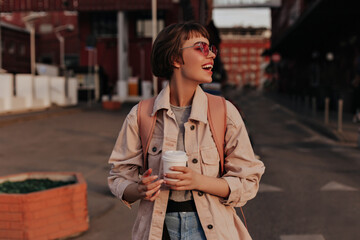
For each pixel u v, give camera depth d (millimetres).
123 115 23297
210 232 1718
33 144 12078
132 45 43562
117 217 5078
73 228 4371
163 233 1789
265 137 13016
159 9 38719
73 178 4914
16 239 4027
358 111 16188
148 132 1828
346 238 4332
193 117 1762
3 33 45531
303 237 4363
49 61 55875
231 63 127812
